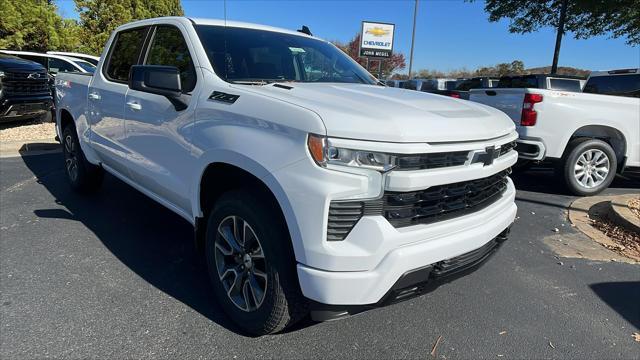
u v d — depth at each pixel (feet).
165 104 10.53
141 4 79.56
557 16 51.44
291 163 7.27
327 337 9.11
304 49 12.50
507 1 53.52
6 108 29.63
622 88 24.25
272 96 8.21
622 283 12.17
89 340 8.64
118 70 13.71
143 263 12.01
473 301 10.87
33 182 19.58
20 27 51.90
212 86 9.45
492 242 9.39
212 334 8.99
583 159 20.43
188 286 10.86
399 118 7.42
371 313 10.11
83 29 72.28
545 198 20.36
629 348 9.26
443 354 8.77
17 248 12.66
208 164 8.98
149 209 16.35
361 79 12.79
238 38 11.30
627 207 17.25
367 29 88.38
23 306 9.70
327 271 7.10
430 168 7.49
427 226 7.64
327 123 7.01
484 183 8.87
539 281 12.11
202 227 10.07
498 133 8.77
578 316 10.42
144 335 8.87
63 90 17.38
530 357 8.82
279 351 8.57
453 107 9.02
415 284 7.71
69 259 12.09
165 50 11.66
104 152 14.29
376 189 7.11
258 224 8.01
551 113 19.39
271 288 8.02
